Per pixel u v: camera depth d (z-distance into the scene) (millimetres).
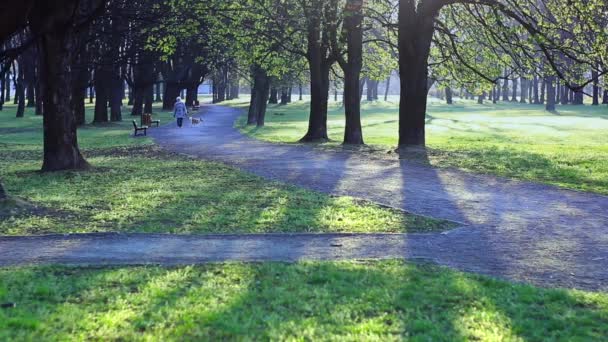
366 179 15492
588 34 19078
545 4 20422
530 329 5273
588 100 116125
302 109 71625
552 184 14492
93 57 36031
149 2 26547
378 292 6250
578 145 25719
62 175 16219
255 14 24688
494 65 25062
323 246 8523
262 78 40281
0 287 6371
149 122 40625
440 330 5219
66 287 6438
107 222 10141
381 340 4984
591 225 10062
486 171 16688
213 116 55531
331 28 24734
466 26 23812
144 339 5004
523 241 8930
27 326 5258
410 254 8102
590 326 5367
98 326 5285
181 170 17609
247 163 19375
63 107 17234
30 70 59188
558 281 6918
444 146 24078
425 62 22406
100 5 16891
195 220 10242
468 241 8930
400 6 22078
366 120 50281
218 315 5535
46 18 16266
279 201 12164
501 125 42531
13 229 9547
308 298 6082
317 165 18500
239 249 8320
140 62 39469
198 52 43344
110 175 16359
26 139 32469
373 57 33125
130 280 6688
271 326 5266
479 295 6199
